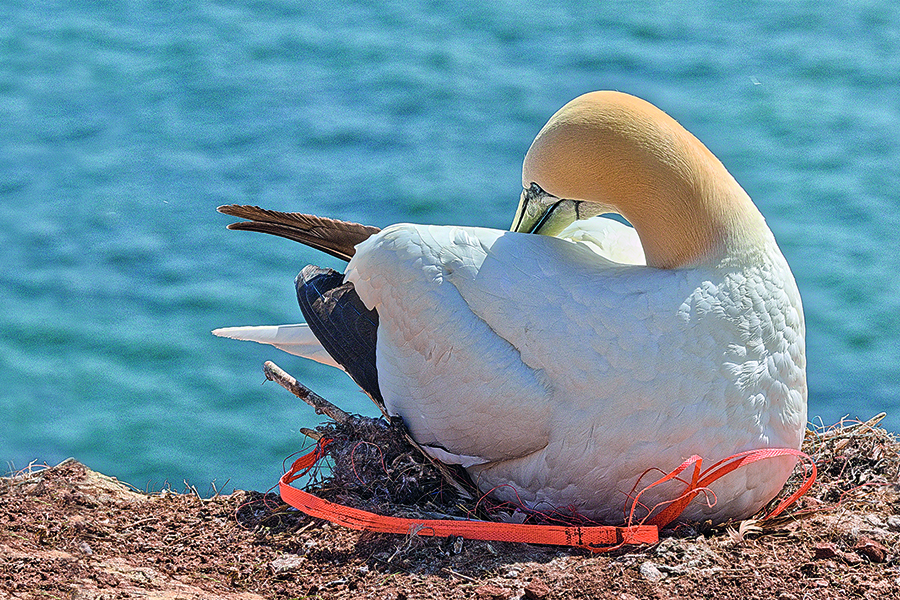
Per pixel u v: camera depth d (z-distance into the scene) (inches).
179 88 903.1
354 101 877.2
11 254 684.7
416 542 249.0
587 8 1052.5
